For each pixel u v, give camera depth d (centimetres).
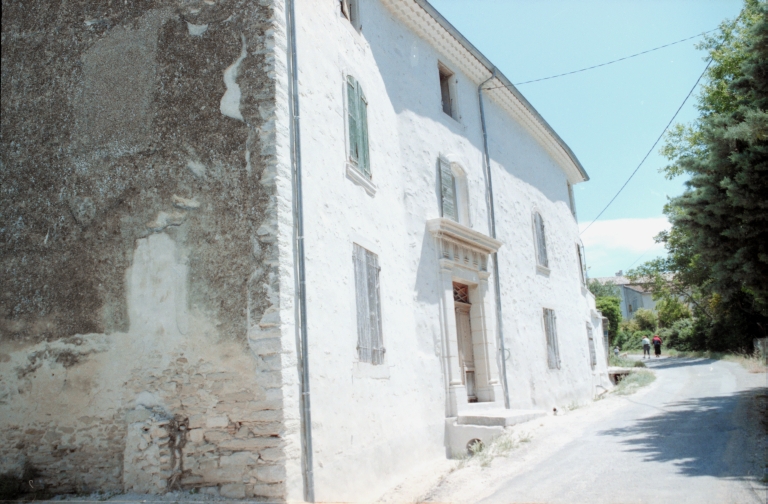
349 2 955
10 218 721
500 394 1189
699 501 530
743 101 1045
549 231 1708
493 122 1467
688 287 3503
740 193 924
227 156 657
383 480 759
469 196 1243
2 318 693
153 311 643
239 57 679
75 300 674
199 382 610
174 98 693
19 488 629
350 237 787
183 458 596
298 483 583
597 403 1462
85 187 701
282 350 596
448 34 1213
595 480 639
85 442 629
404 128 1066
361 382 749
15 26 783
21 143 741
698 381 1716
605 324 2847
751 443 758
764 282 973
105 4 752
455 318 1146
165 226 662
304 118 704
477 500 621
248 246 629
